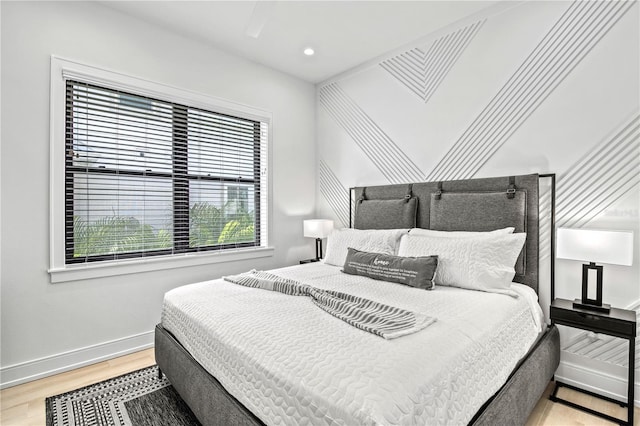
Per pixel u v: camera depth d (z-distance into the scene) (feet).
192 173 9.77
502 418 4.29
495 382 4.56
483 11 8.38
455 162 9.02
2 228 6.76
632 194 6.42
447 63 9.15
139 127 8.62
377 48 10.32
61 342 7.46
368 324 4.54
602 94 6.72
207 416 4.64
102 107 8.17
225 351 4.47
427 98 9.63
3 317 6.78
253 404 3.88
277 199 11.91
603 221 6.75
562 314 6.39
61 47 7.40
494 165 8.29
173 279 9.27
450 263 7.11
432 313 5.23
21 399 6.37
